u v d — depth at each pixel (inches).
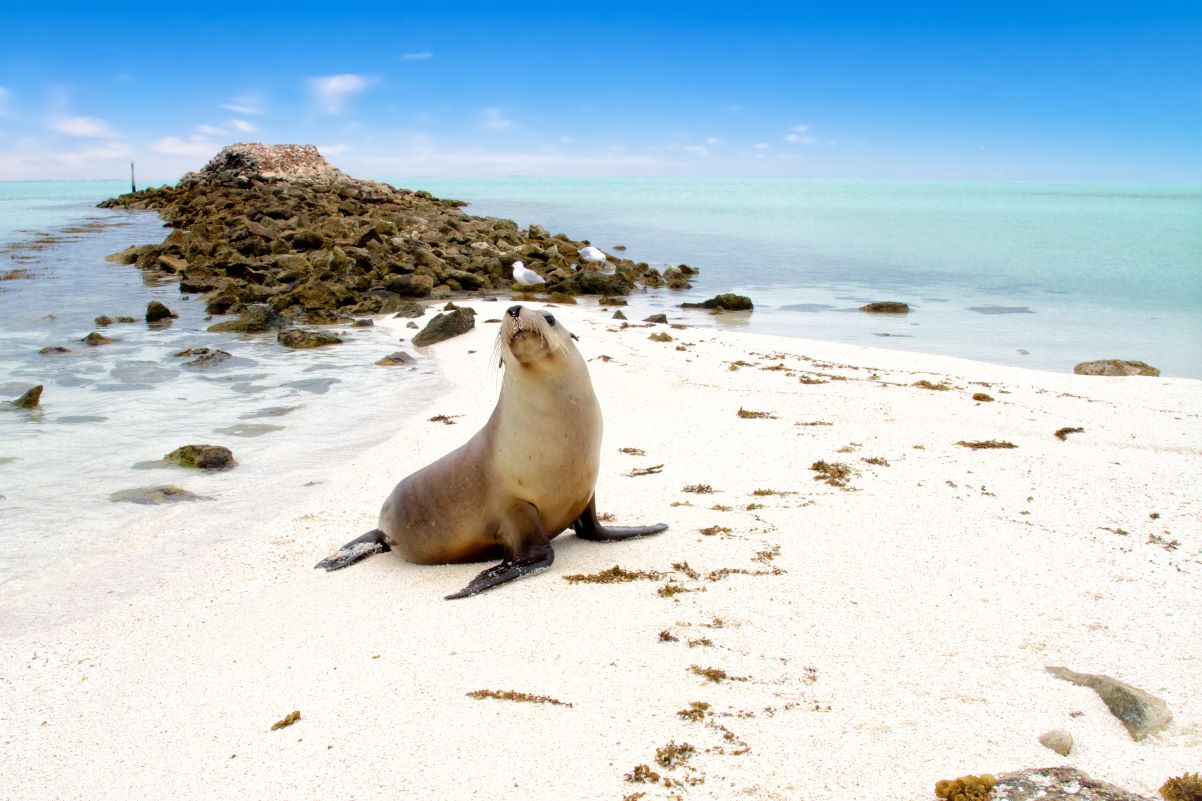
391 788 139.1
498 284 1057.5
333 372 552.7
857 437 362.9
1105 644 179.8
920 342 700.7
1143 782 133.7
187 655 196.2
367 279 949.2
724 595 207.3
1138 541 240.2
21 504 312.8
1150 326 788.6
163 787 145.4
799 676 168.4
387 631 198.5
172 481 340.8
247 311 720.3
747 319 821.2
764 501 282.4
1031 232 2032.5
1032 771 136.3
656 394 455.2
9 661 198.1
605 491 304.3
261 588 235.6
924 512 265.3
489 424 234.1
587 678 170.1
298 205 1790.1
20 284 956.0
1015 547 235.1
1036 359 633.0
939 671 169.2
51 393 489.7
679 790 134.6
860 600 202.4
